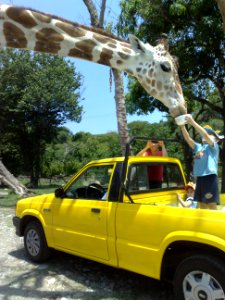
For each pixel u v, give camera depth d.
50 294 4.93
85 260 6.32
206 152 4.90
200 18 11.95
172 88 5.19
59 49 4.98
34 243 6.29
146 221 4.34
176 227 4.04
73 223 5.38
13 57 27.92
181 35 12.75
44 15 4.84
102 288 5.08
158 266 4.20
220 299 3.72
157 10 12.26
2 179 17.77
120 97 8.59
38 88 27.62
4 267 6.07
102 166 5.28
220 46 12.51
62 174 34.84
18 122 29.89
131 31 12.94
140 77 5.19
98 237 4.95
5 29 4.73
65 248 5.59
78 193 5.63
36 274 5.69
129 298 4.72
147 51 5.10
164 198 5.48
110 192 4.93
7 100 28.16
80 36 4.98
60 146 41.50
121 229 4.62
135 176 5.09
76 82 29.72
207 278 3.83
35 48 4.93
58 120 30.28
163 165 5.66
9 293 4.98
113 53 5.09
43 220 5.98
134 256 4.46
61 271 5.80
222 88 14.22
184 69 13.02
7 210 12.12
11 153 31.42
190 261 3.94
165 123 26.67
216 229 3.72
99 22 8.85
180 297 4.04
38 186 30.30
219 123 24.86
